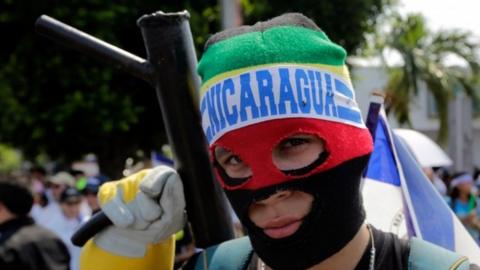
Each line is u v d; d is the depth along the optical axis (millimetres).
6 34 6113
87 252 1462
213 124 1207
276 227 1189
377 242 1255
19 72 6035
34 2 5789
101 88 6039
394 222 1747
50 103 6141
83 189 5598
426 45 13234
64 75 6004
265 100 1153
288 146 1173
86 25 5832
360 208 1235
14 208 3543
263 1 6520
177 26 1442
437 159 3570
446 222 1722
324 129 1162
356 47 7344
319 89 1173
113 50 1479
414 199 1732
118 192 1392
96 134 6367
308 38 1200
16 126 6242
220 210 1469
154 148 7270
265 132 1149
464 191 5848
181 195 1401
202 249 1484
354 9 6895
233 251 1385
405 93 12359
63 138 6375
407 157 1777
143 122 6922
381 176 1777
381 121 1775
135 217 1371
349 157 1188
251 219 1215
